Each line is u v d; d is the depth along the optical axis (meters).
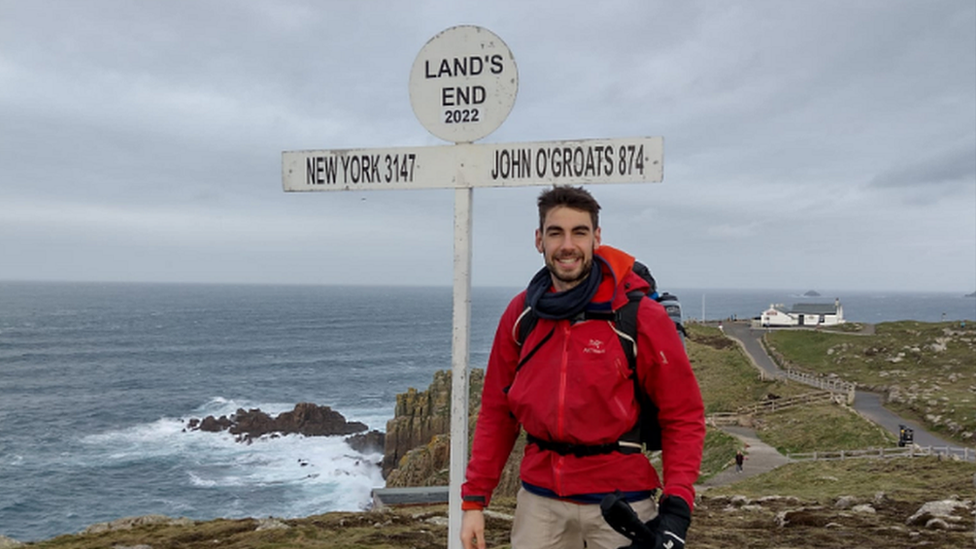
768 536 9.28
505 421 3.47
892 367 55.28
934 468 23.17
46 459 54.84
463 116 4.84
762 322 95.94
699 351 65.50
